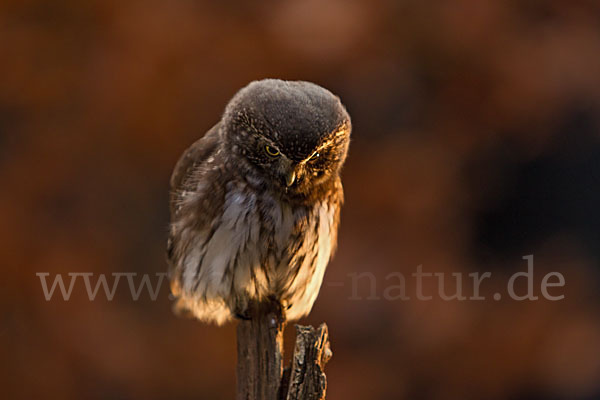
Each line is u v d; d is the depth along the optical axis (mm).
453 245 13133
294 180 7523
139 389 12000
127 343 12086
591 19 12984
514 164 14797
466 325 12859
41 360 11805
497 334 13109
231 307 8328
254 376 7289
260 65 11789
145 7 11938
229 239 7914
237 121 7625
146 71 11891
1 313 11859
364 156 12844
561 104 12992
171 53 11844
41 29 12055
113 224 12555
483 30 12578
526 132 13422
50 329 11898
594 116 13438
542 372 13000
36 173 12289
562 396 13031
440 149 13070
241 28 11812
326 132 7316
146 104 12016
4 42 11992
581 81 12727
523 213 15344
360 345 12602
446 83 12852
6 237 11984
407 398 12672
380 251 12633
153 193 12672
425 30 12391
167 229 8672
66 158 12328
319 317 12531
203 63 11859
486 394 12945
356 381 12484
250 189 7766
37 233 12172
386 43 12164
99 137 12297
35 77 12086
